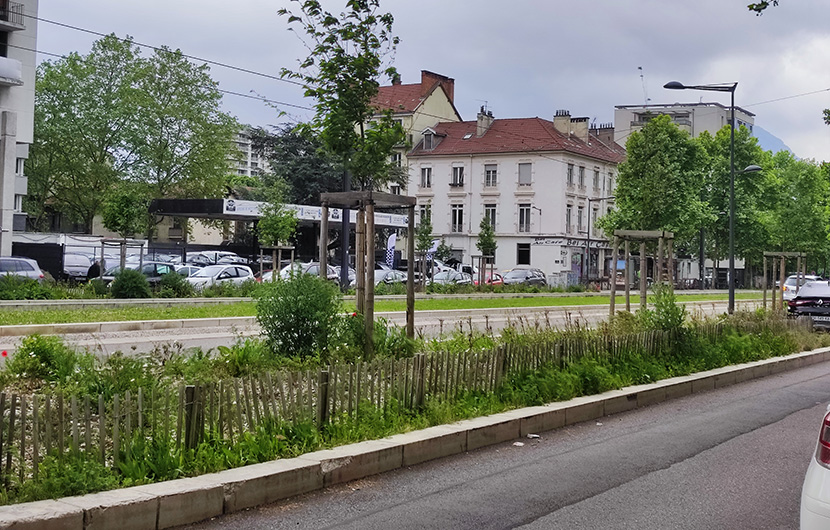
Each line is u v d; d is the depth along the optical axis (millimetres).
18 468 5621
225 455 6207
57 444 5656
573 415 9586
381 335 11539
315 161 61719
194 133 62688
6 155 47594
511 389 9539
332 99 12000
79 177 64188
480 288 44062
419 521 5664
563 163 68625
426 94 75188
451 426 8039
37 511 4805
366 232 11773
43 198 66750
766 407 11344
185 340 16812
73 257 38719
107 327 18469
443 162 72438
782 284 27453
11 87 50000
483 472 7102
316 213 48219
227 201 43906
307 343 10695
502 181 70500
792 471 7551
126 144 62812
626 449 8273
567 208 69812
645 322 14625
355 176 12477
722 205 71438
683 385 12219
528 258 69688
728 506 6332
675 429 9469
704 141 72188
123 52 63094
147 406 6406
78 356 9430
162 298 28062
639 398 11000
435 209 72875
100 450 5758
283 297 10742
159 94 62219
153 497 5223
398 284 37062
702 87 32250
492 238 61031
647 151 59812
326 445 6941
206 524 5418
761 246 74125
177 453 6062
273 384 7129
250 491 5816
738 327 17156
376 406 7973
